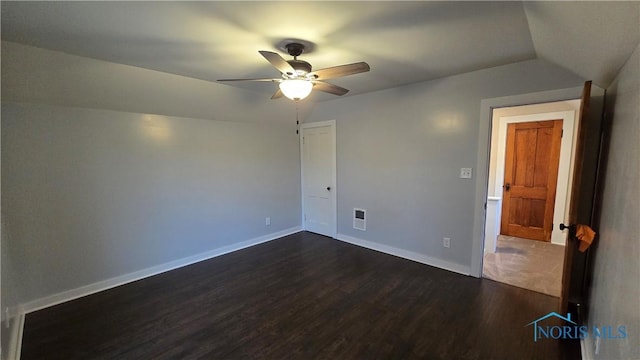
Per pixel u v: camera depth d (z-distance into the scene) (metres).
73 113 2.64
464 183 3.04
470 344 2.02
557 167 4.11
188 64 2.54
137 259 3.14
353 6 1.54
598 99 2.23
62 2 1.48
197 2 1.49
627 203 1.28
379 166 3.80
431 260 3.40
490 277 3.06
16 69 2.15
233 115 3.83
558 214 4.15
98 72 2.47
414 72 2.86
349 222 4.30
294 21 1.73
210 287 2.93
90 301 2.65
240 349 2.00
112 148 2.90
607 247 1.66
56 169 2.58
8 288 2.09
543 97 2.46
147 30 1.84
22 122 2.39
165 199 3.33
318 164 4.65
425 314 2.39
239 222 4.11
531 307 2.47
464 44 2.11
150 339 2.11
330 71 2.04
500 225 4.67
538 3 1.35
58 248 2.62
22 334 2.16
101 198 2.86
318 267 3.41
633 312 1.05
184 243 3.53
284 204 4.73
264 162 4.37
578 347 1.97
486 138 2.83
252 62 2.49
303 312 2.45
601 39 1.34
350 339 2.09
